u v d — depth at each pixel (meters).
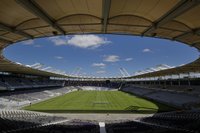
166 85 97.69
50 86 130.50
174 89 86.81
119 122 36.34
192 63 45.28
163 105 64.06
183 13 12.23
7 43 21.34
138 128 28.42
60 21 14.45
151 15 13.14
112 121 38.62
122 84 177.62
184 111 45.97
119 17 13.85
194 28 15.22
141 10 12.53
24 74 100.31
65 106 61.97
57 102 72.69
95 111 51.16
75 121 37.88
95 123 35.34
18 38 19.33
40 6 11.63
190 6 10.37
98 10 12.48
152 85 119.38
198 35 16.83
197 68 57.88
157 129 26.91
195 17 12.86
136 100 80.56
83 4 11.77
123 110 52.59
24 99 69.88
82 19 14.35
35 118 36.69
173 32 16.94
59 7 12.08
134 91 125.06
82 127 29.00
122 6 11.93
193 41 19.62
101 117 44.81
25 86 88.31
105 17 13.12
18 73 92.38
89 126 30.22
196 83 71.44
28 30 16.69
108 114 47.88
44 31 17.22
